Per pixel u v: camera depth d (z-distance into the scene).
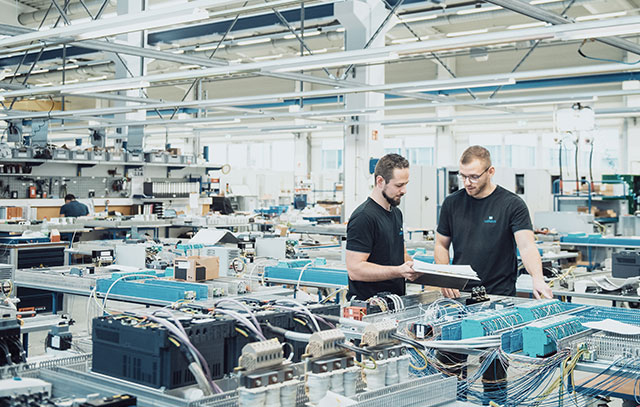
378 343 1.75
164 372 1.60
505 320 2.31
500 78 6.61
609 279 4.94
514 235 2.94
